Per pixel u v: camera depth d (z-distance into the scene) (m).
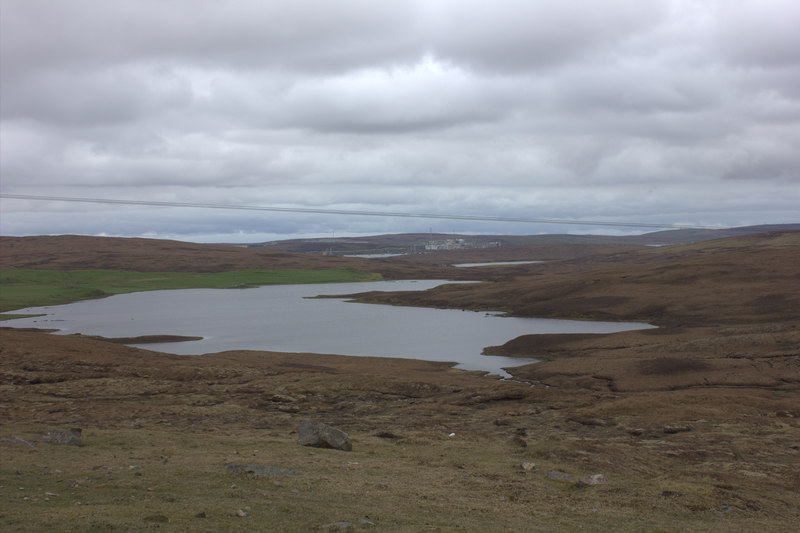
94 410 48.72
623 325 124.81
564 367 78.06
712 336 88.81
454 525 19.88
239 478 24.36
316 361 84.06
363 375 67.44
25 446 29.59
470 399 57.44
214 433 40.72
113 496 20.77
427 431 43.38
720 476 30.25
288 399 57.41
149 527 16.98
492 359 91.06
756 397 52.25
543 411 50.84
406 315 154.25
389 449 35.84
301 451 32.88
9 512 17.78
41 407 49.25
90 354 74.25
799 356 72.81
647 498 25.34
